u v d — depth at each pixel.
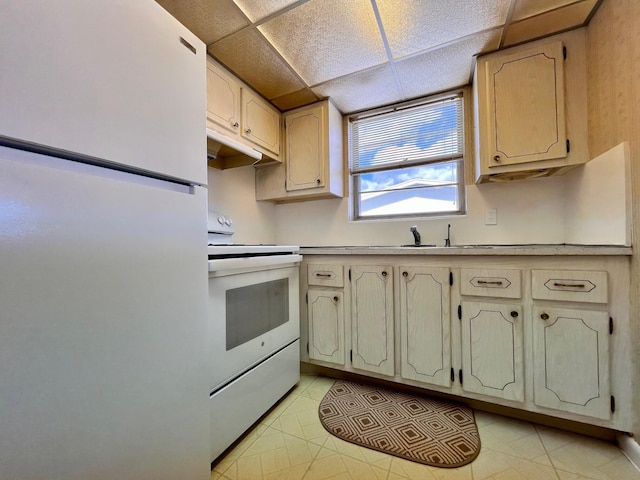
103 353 0.66
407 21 1.47
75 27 0.62
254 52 1.70
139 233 0.75
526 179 1.88
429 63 1.80
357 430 1.35
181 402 0.86
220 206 2.17
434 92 2.13
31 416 0.55
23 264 0.54
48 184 0.58
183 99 0.89
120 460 0.69
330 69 1.86
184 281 0.88
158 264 0.79
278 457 1.18
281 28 1.51
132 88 0.74
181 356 0.86
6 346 0.52
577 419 1.25
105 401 0.66
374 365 1.67
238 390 1.25
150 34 0.79
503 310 1.37
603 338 1.20
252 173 2.46
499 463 1.14
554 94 1.56
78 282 0.62
